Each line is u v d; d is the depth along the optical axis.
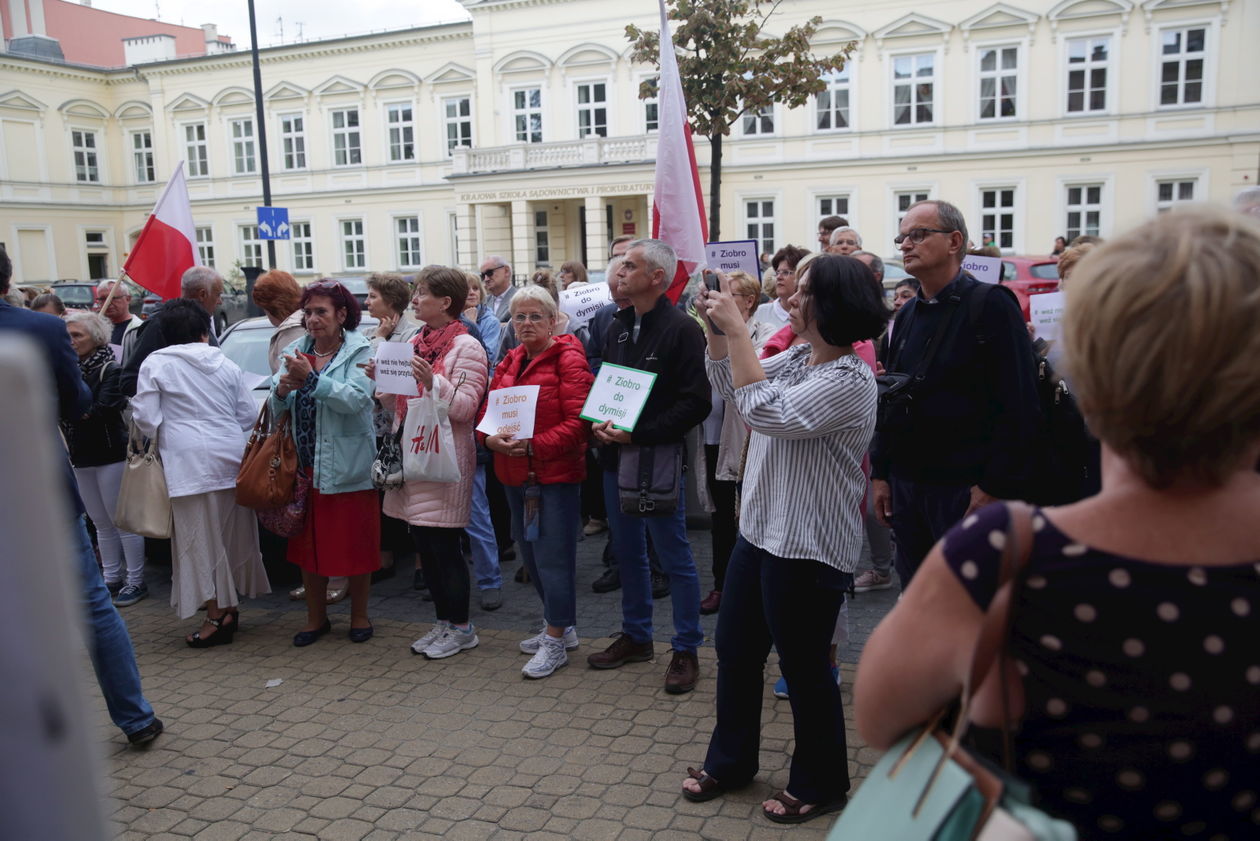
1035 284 14.20
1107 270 1.14
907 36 24.56
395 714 4.01
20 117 33.09
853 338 2.86
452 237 30.62
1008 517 1.19
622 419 3.91
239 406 4.89
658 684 4.22
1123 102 23.25
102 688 3.73
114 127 35.47
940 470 3.34
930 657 1.22
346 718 3.99
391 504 4.71
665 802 3.25
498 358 6.40
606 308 5.24
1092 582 1.14
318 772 3.54
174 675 4.51
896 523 3.54
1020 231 24.50
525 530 4.26
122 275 6.40
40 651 0.63
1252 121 22.34
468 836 3.09
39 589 0.63
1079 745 1.18
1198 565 1.13
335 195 31.83
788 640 2.98
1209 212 1.14
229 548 4.93
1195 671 1.12
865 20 24.81
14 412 0.61
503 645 4.79
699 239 4.35
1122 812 1.17
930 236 3.34
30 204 33.41
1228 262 1.07
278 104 32.09
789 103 10.88
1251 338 1.05
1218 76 22.44
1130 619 1.12
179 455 4.62
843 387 2.81
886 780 1.24
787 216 26.38
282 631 5.10
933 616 1.22
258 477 4.57
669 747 3.64
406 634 5.00
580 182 27.02
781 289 5.07
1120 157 23.45
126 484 4.75
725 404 4.81
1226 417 1.08
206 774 3.55
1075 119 23.61
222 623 4.90
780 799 3.13
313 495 4.70
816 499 2.90
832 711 3.06
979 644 1.17
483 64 28.75
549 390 4.22
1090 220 24.05
